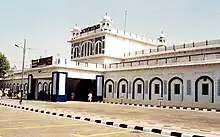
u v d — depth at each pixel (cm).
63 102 3319
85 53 4519
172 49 3588
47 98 4066
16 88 5288
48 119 1320
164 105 2983
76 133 880
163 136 904
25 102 3033
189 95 2767
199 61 2666
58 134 845
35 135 812
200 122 1352
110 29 4225
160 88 3080
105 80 3841
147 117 1569
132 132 961
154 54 3828
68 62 3472
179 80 2889
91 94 3706
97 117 1453
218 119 1528
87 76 3681
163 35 5038
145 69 3275
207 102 2591
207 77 2620
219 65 2520
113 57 4241
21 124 1077
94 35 4334
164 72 3053
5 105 2483
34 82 4059
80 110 2003
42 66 3741
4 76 5778
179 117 1620
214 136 889
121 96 3566
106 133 909
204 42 3192
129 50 4503
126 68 3503
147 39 4778
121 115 1662
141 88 3309
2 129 921
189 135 880
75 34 4791
